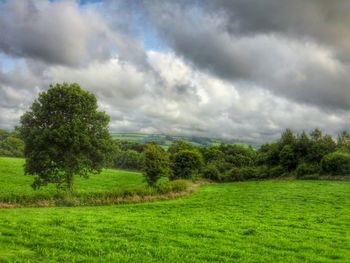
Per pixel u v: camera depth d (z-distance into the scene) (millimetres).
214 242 21156
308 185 68000
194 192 62844
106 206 40594
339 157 83000
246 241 22047
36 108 48156
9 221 24938
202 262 16766
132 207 39812
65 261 15750
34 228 22594
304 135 101688
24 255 16359
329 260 18266
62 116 48906
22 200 38219
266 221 30891
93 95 51469
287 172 99500
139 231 23266
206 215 33812
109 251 17812
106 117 51656
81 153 47781
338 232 26781
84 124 48562
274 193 57062
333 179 80688
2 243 18359
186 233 23547
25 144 47875
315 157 95312
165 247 19109
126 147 175250
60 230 22312
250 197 52656
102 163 50281
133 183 82125
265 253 19188
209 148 154125
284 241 22203
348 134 101500
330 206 42469
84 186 71438
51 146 46062
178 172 88750
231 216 33531
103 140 49469
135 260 16516
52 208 36469
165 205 42375
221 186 79562
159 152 66500
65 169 47312
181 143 128375
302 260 18172
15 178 72750
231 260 17391
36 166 46969
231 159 140625
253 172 106938
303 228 28047
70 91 48812
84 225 24641
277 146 108375
